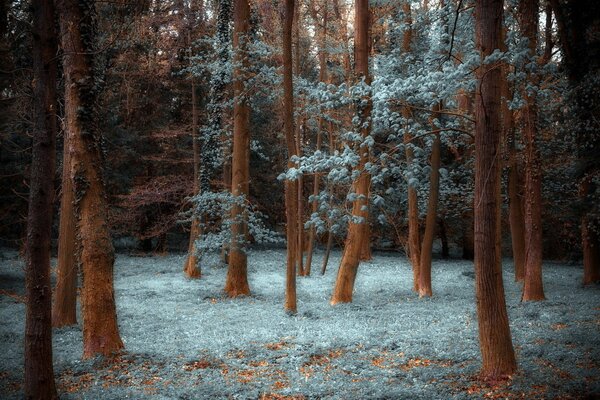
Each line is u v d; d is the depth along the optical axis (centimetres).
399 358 881
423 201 2081
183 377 804
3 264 2241
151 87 2806
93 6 996
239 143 1775
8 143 2003
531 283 1462
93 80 987
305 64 2919
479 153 738
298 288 1922
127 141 2812
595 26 1605
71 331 1209
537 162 1468
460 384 714
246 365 876
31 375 639
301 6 2481
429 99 855
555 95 1616
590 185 1689
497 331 738
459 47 1133
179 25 2127
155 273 2297
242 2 1752
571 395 641
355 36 1515
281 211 3625
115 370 854
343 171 1012
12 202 2047
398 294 1730
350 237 1572
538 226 1464
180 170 2977
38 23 631
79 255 977
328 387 730
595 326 1035
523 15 1355
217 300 1656
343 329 1148
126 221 2833
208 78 2680
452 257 3359
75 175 972
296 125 2322
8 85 1627
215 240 1794
